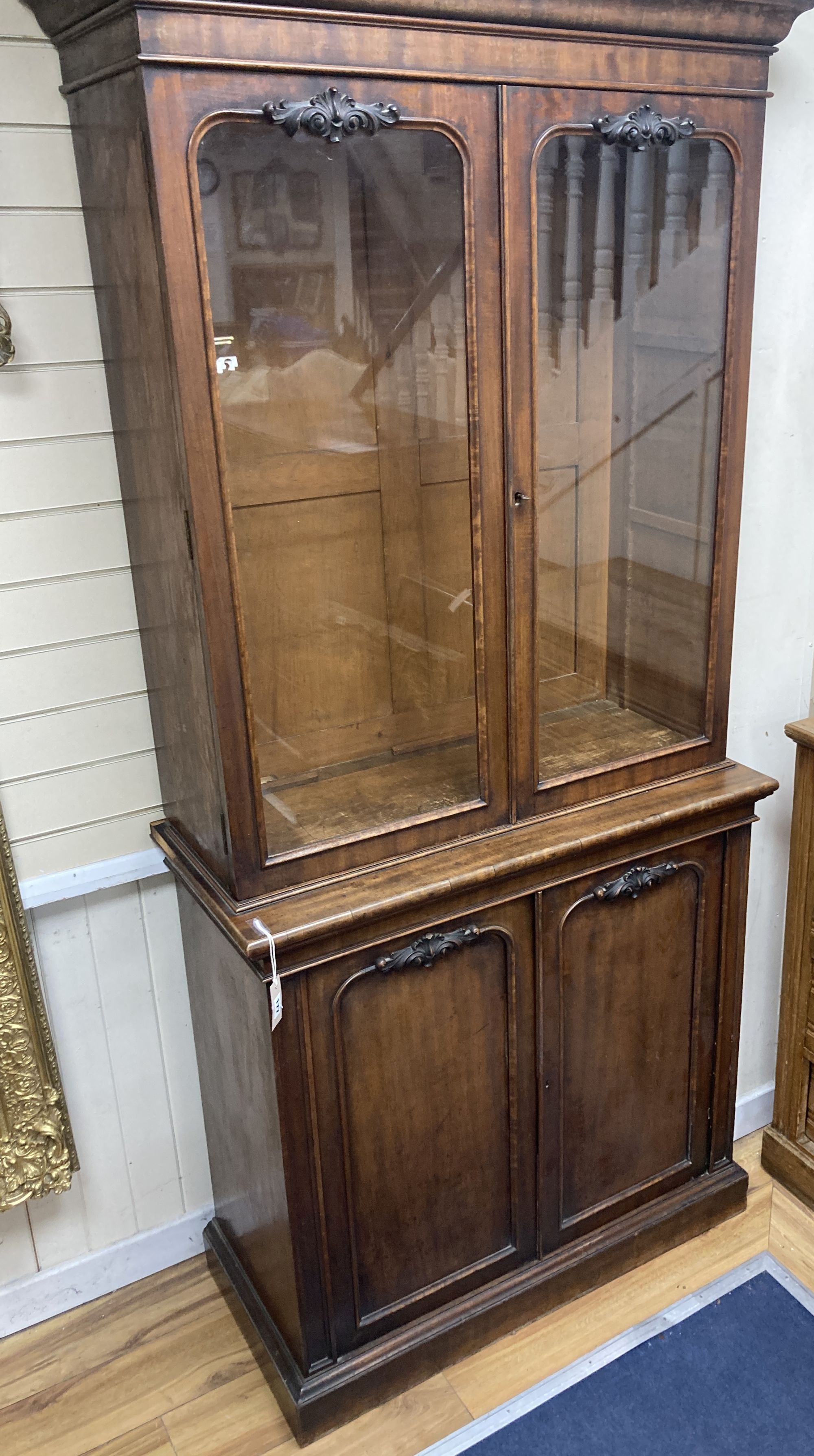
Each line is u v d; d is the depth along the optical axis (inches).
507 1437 61.5
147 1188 71.8
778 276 64.6
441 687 55.1
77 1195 69.4
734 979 69.5
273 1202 59.1
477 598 54.0
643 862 62.4
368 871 54.9
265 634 50.1
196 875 56.4
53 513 56.6
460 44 45.8
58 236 53.1
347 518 50.7
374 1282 61.9
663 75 51.1
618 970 64.1
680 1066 69.8
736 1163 78.2
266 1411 63.9
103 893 64.3
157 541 52.7
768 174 62.1
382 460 50.7
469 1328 65.2
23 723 58.9
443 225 48.2
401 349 49.1
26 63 50.3
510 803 58.5
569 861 59.2
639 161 51.9
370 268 47.7
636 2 48.1
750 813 65.8
